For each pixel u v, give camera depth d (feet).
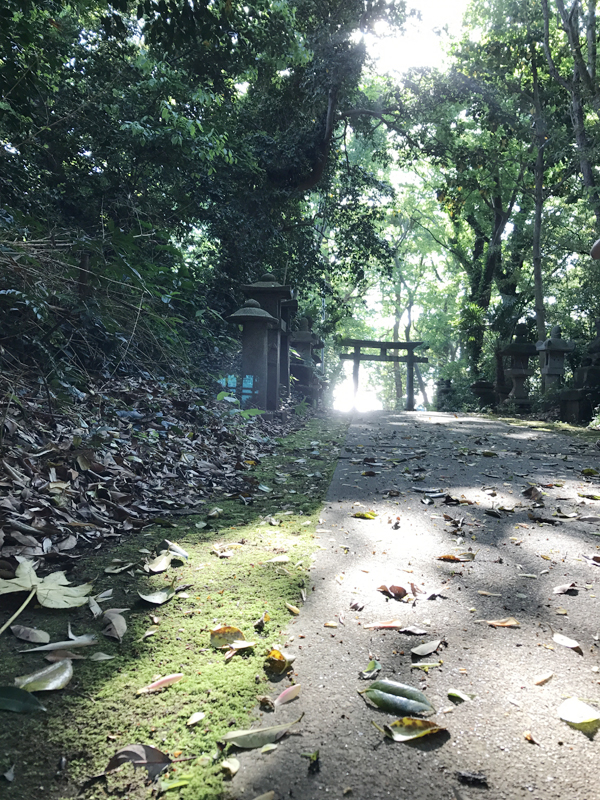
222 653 5.76
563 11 46.96
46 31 22.47
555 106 57.52
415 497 12.67
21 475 9.97
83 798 3.92
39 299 13.16
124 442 13.55
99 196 29.91
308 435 23.57
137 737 4.49
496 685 5.21
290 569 8.07
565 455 18.66
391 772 4.11
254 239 37.14
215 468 14.55
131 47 29.55
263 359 24.77
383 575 7.91
